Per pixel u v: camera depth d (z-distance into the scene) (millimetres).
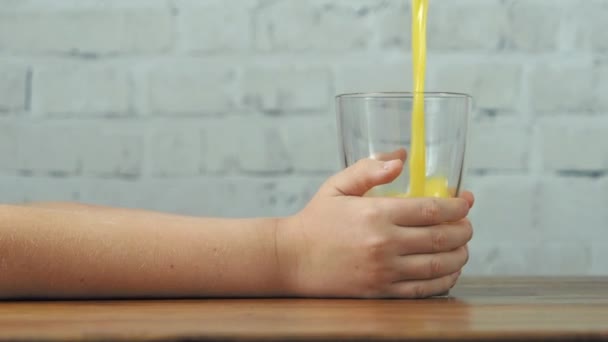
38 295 810
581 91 1323
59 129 1332
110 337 614
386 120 844
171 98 1331
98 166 1333
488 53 1325
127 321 678
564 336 627
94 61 1335
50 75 1334
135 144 1330
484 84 1322
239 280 825
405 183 847
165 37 1332
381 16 1324
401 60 1323
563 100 1324
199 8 1332
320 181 1325
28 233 805
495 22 1323
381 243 815
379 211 821
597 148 1321
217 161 1328
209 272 822
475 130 1322
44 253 804
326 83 1325
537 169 1322
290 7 1328
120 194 1329
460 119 850
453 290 895
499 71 1321
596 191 1321
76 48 1335
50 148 1331
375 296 825
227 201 1326
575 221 1323
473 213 1323
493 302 794
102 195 1329
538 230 1323
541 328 642
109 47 1333
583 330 635
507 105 1323
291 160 1326
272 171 1326
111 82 1332
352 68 1325
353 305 774
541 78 1323
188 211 1326
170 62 1331
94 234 817
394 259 820
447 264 837
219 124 1330
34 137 1332
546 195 1322
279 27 1328
